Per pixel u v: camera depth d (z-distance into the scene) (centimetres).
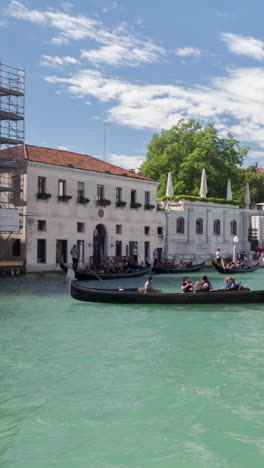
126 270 3334
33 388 935
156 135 5238
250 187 6034
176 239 4428
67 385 952
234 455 684
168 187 4594
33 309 1798
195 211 4581
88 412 823
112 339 1335
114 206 3894
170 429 761
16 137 3256
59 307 1847
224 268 3538
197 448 703
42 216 3312
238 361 1122
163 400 874
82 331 1435
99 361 1114
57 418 800
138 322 1590
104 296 1911
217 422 785
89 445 712
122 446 709
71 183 3531
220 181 5006
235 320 1645
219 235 4841
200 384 959
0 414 815
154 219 4275
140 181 4144
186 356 1163
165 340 1336
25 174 3216
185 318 1673
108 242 3841
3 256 3328
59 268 3431
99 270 3256
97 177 3741
